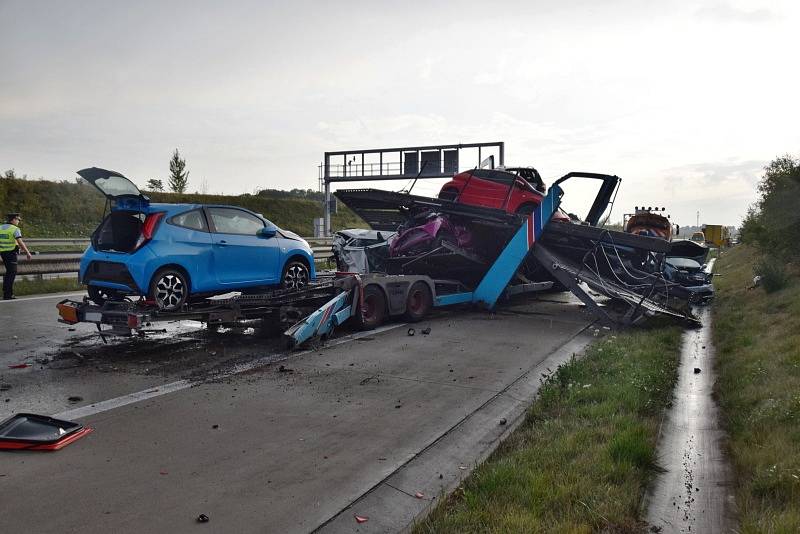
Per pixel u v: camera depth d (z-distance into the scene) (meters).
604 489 3.86
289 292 9.10
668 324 11.20
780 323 9.07
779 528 3.26
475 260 13.36
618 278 12.65
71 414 5.50
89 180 7.53
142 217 7.71
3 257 12.86
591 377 6.84
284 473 4.29
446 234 13.06
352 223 51.28
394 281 10.92
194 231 8.09
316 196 66.25
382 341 9.39
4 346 8.43
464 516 3.56
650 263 14.88
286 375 7.11
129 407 5.74
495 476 4.07
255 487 4.05
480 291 12.98
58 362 7.58
